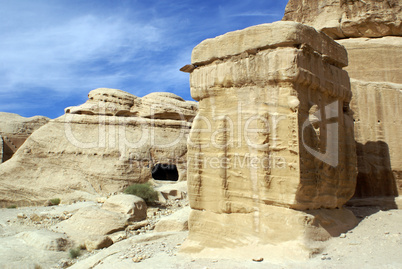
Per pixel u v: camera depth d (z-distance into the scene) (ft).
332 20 41.14
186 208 36.22
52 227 41.93
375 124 32.68
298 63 20.35
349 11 40.42
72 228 40.65
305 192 20.42
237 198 21.86
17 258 32.53
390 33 39.70
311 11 43.16
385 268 16.53
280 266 17.38
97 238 36.29
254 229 20.85
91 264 23.62
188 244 22.44
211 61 23.56
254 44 21.67
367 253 18.48
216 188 22.66
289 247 18.86
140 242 27.48
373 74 37.27
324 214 21.80
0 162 95.55
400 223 23.95
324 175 22.36
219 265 18.58
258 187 21.04
